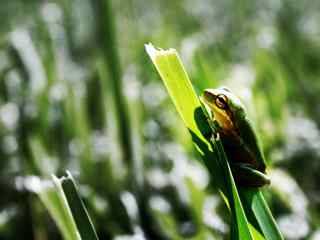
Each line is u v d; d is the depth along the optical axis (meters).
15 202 0.42
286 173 0.41
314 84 0.64
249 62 0.71
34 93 0.50
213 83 0.47
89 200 0.38
